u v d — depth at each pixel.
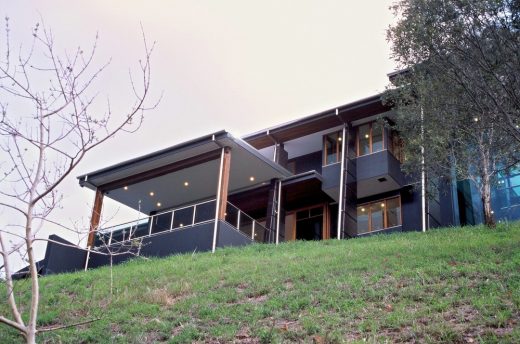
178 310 12.23
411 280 11.68
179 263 18.05
